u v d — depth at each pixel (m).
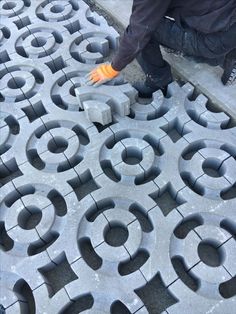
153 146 1.53
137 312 1.08
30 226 1.37
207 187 1.31
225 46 1.35
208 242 1.22
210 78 1.68
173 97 1.59
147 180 1.45
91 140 1.47
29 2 2.20
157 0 1.07
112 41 1.93
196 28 1.30
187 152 1.49
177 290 1.11
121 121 1.53
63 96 1.63
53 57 1.81
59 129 1.50
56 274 1.28
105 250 1.19
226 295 1.20
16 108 1.62
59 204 1.44
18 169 1.55
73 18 2.01
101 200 1.31
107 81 1.52
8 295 1.14
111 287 1.13
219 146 1.45
